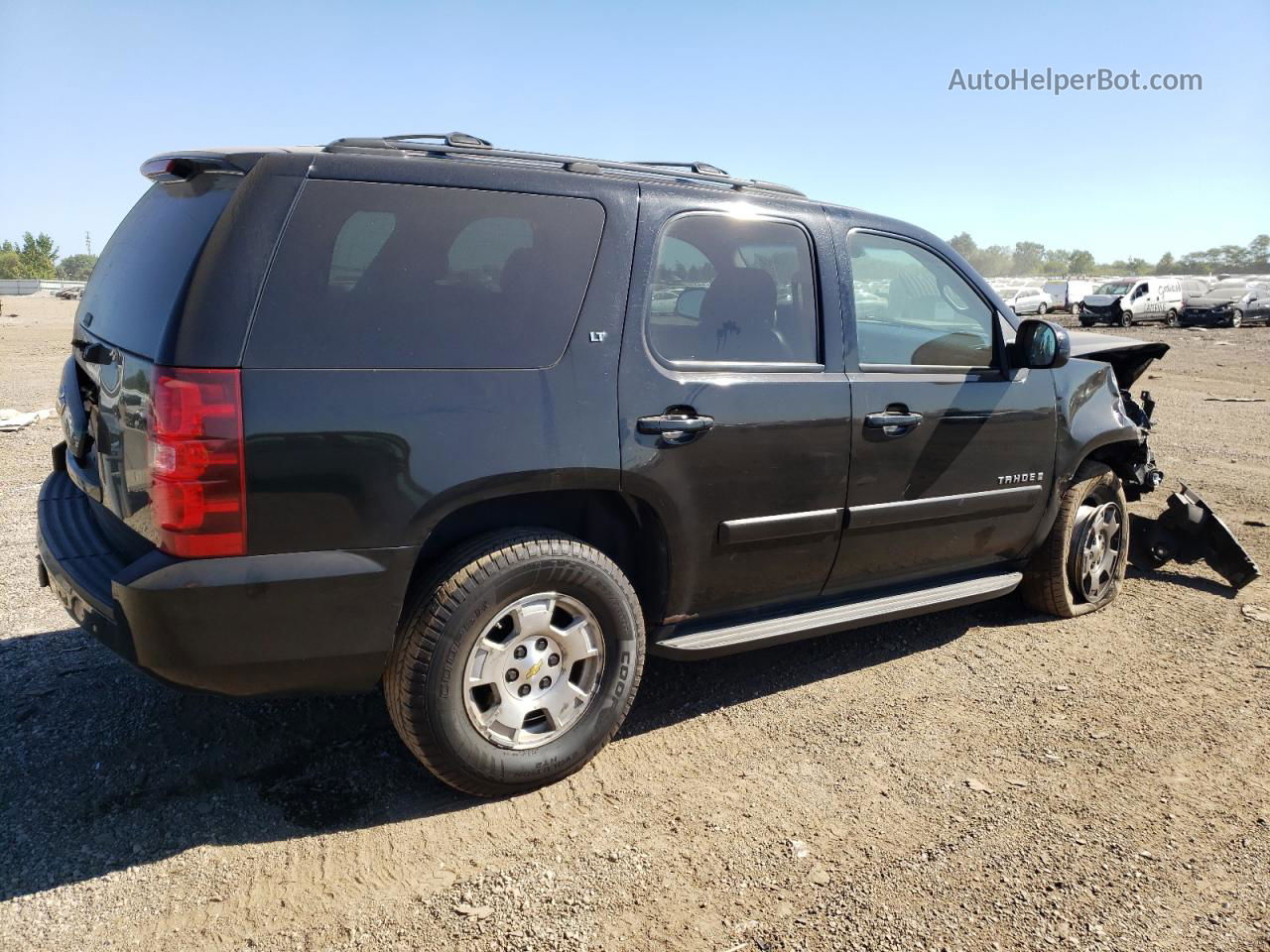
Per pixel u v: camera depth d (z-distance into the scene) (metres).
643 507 3.29
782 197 3.69
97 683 3.77
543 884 2.67
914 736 3.58
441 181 2.89
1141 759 3.44
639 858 2.80
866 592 4.06
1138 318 33.53
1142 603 5.14
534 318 2.98
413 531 2.77
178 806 2.97
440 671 2.83
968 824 3.00
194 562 2.54
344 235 2.72
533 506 3.20
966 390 4.09
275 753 3.30
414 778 3.18
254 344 2.56
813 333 3.66
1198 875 2.78
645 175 3.38
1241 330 33.12
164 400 2.49
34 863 2.67
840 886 2.69
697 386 3.28
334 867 2.71
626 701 3.25
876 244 3.97
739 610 3.67
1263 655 4.40
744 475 3.41
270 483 2.57
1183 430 10.87
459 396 2.82
